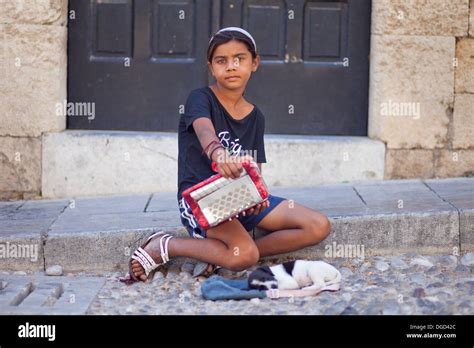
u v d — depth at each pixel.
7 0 5.80
